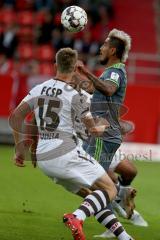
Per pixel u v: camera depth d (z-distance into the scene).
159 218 31.00
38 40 70.44
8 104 57.09
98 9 74.88
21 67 65.50
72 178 21.95
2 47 66.88
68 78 22.59
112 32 24.75
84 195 22.88
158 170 48.97
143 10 81.81
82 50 66.12
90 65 62.97
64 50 22.53
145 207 34.00
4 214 29.50
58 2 72.62
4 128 57.44
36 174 44.22
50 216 29.70
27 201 33.75
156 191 39.44
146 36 79.06
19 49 70.31
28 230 26.03
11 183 39.72
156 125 54.75
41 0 76.12
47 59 68.75
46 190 37.91
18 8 76.38
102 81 23.73
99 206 21.83
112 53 24.64
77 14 25.66
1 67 64.88
